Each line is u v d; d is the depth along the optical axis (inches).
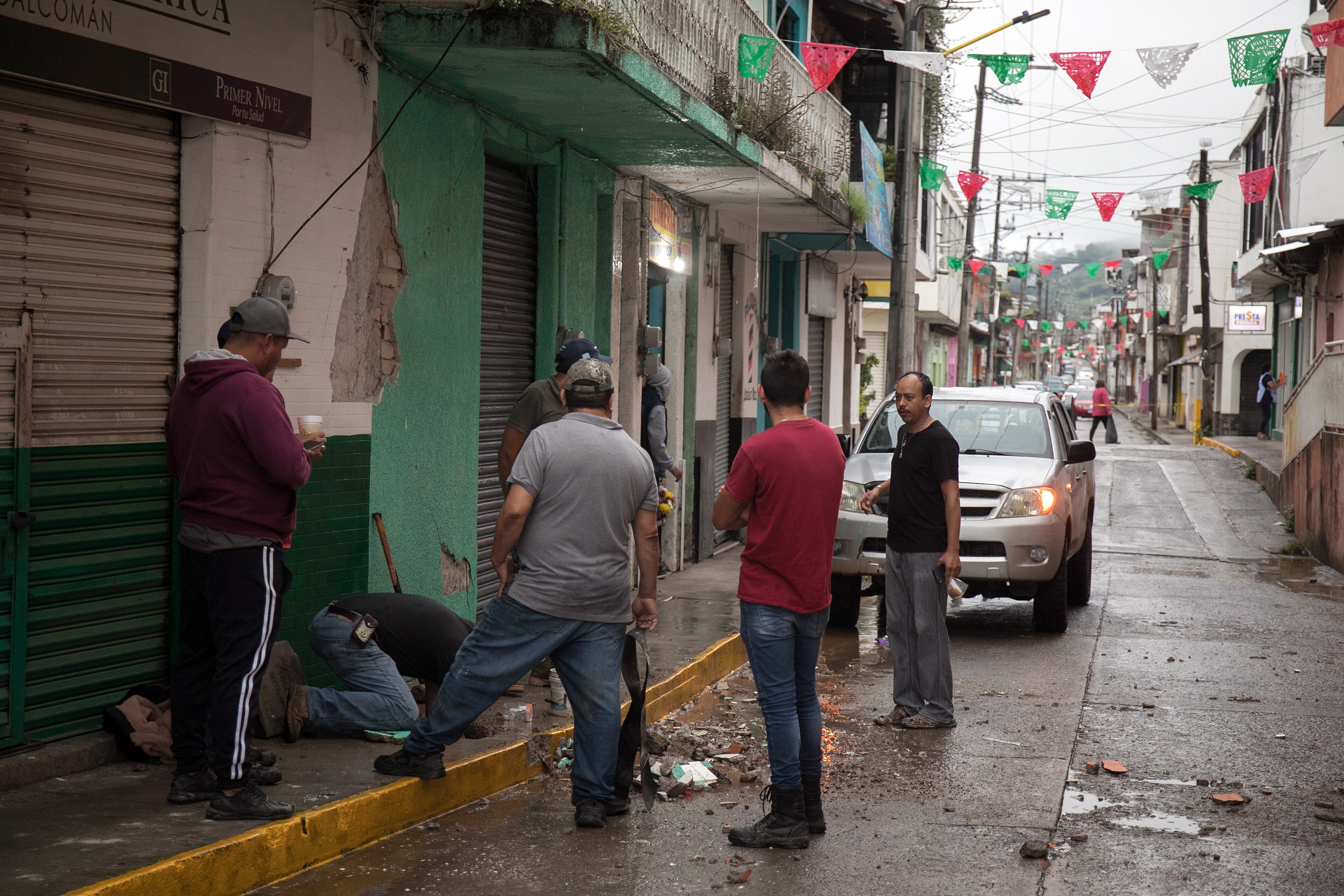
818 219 558.6
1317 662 364.2
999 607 466.0
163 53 213.8
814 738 206.8
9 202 194.7
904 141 589.9
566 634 200.7
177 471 192.2
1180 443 1518.2
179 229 225.9
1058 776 242.2
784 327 692.1
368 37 263.6
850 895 178.4
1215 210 1614.2
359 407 267.7
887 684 330.3
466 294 314.2
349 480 264.8
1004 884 183.6
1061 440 434.6
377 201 271.6
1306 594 509.4
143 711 212.7
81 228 206.8
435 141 294.8
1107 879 186.4
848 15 739.4
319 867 183.9
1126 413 2736.2
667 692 295.7
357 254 265.6
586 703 205.2
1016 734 275.6
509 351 359.3
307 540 252.2
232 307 230.4
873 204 589.9
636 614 212.5
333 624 235.8
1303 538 661.9
